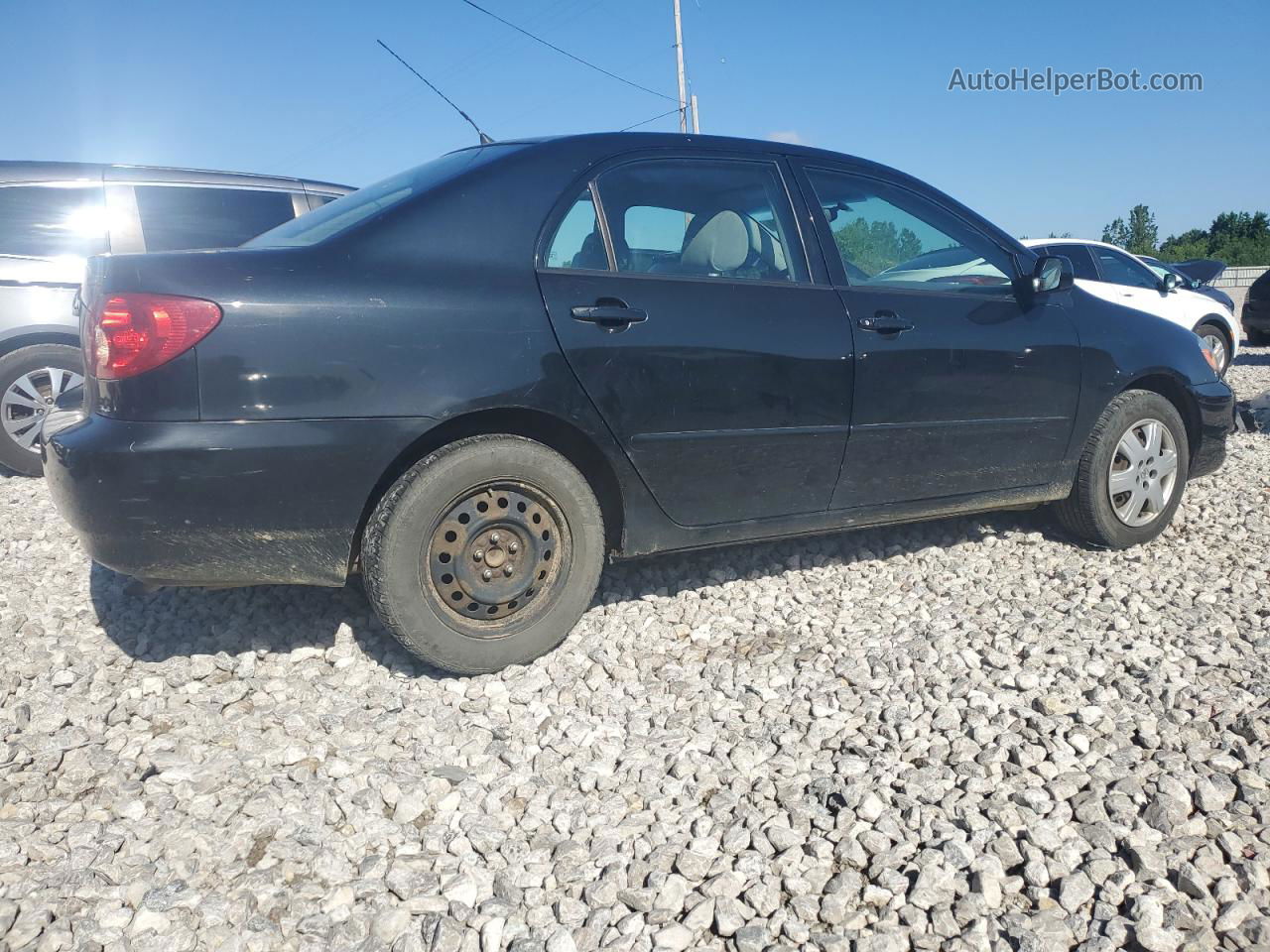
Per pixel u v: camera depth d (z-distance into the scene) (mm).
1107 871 2279
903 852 2369
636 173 3602
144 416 2809
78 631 3740
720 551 4539
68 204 6281
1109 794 2553
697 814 2549
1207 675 3232
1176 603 3936
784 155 3980
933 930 2123
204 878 2318
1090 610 3859
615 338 3324
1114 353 4516
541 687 3277
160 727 3043
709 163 3777
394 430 2998
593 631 3715
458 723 3043
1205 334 10898
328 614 3785
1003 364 4156
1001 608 3887
